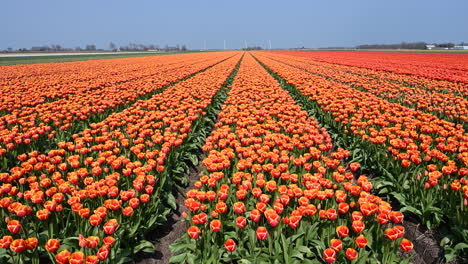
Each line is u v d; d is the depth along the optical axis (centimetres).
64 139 921
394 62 4047
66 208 525
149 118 988
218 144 816
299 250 430
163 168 598
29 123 895
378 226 436
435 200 573
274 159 636
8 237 382
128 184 598
